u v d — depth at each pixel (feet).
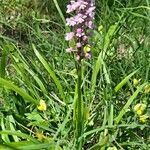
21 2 1.84
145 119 1.03
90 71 1.18
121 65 1.22
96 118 1.02
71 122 1.00
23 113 1.06
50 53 1.20
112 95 1.03
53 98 1.12
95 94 1.07
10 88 1.00
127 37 1.24
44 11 1.76
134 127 0.98
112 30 1.22
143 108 1.03
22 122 1.04
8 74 1.20
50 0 1.78
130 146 1.00
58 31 1.39
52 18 1.71
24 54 1.24
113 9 1.37
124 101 1.11
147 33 1.27
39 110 1.08
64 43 1.22
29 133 1.04
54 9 1.75
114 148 0.93
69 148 0.93
